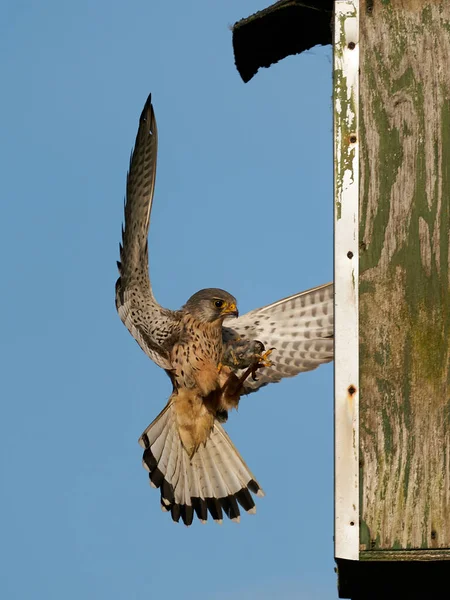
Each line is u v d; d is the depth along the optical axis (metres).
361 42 11.46
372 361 11.05
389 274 11.16
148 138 12.34
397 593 11.30
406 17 11.48
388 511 10.85
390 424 10.96
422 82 11.39
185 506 12.98
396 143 11.31
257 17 12.35
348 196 11.25
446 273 11.12
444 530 10.80
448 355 11.03
